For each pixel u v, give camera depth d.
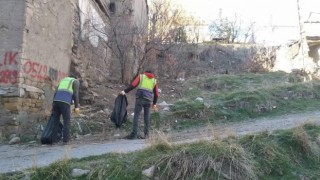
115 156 5.21
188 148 4.94
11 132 8.03
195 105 10.34
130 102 11.73
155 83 8.32
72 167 4.77
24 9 8.35
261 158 5.12
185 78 17.14
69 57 11.09
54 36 9.91
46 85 9.40
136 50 14.59
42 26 9.15
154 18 17.42
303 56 20.48
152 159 4.80
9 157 6.23
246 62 21.53
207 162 4.74
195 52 21.03
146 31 15.83
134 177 4.60
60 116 8.11
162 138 5.24
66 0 10.80
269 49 22.41
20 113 8.18
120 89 13.16
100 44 14.05
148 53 14.98
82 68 11.88
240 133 6.61
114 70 14.92
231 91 12.91
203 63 21.02
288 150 5.46
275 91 12.05
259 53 22.14
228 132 5.89
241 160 4.85
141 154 5.00
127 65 14.28
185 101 10.89
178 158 4.78
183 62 18.03
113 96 11.95
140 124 9.28
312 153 5.51
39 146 7.28
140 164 4.76
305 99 12.05
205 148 4.94
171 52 17.17
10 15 8.32
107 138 8.06
